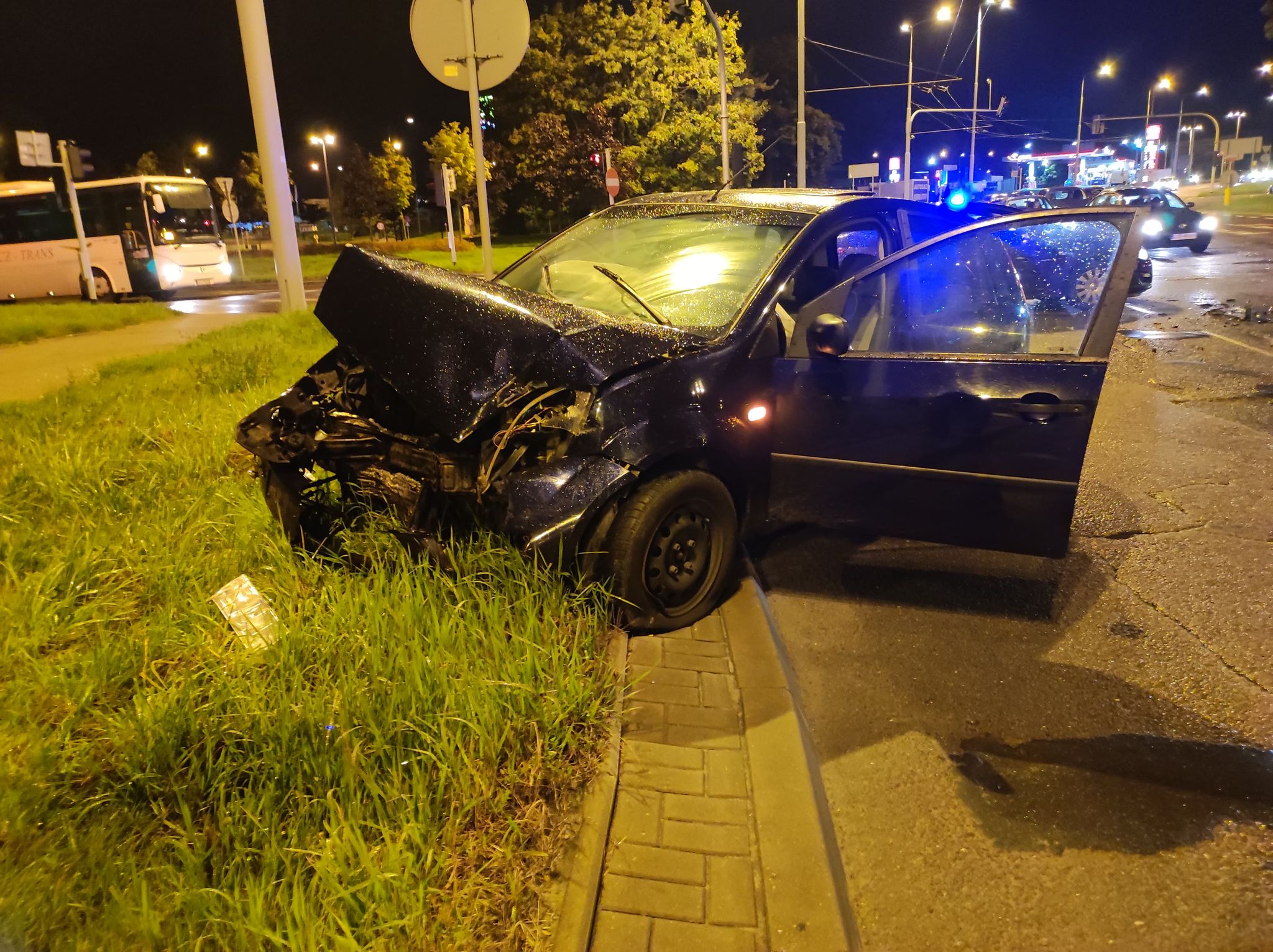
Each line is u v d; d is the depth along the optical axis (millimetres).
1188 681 3451
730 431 3664
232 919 2033
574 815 2502
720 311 3932
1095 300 3539
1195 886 2451
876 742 3105
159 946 1981
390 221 54250
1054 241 3701
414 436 3650
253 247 60344
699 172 37656
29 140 17250
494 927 2113
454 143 44844
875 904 2404
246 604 3422
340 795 2400
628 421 3371
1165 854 2572
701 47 37781
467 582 3266
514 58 7746
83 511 4438
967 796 2826
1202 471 5824
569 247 4883
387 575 3496
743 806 2613
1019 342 3729
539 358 3332
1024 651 3697
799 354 3830
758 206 4508
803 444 3898
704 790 2676
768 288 3928
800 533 4930
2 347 12648
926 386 3646
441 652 2936
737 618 3771
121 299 24422
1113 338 3434
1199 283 15656
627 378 3443
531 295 3807
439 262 30625
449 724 2670
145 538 3996
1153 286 15484
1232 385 8141
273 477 3914
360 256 3756
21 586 3600
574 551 3320
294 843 2236
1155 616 3955
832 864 2438
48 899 2080
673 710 3078
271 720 2637
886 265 3873
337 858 2143
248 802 2340
